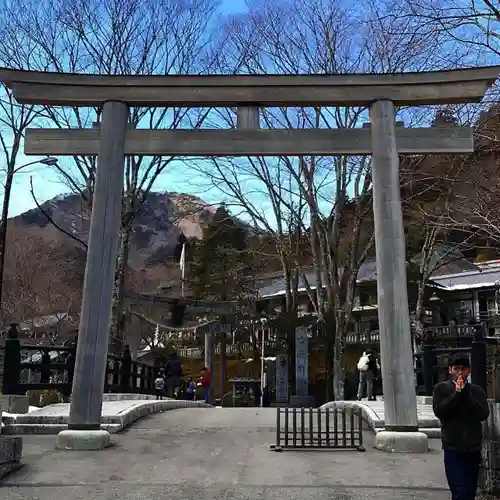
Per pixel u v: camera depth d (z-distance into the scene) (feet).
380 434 29.48
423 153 34.06
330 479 23.66
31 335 122.83
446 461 18.43
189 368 150.82
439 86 33.71
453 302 138.51
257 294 140.87
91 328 31.09
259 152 33.58
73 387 30.66
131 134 33.83
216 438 33.68
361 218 75.10
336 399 73.31
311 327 97.40
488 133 51.21
